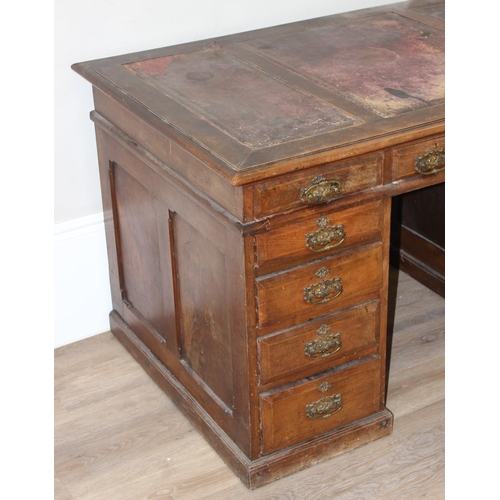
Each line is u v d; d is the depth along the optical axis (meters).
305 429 2.14
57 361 2.66
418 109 2.00
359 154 1.83
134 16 2.47
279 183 1.78
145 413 2.42
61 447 2.30
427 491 2.10
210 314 2.11
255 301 1.90
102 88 2.23
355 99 2.07
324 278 1.97
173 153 2.02
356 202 1.92
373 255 2.02
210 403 2.25
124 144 2.26
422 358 2.62
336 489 2.12
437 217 2.83
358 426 2.23
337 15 2.73
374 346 2.15
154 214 2.26
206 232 1.98
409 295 2.95
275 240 1.85
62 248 2.62
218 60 2.39
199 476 2.18
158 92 2.16
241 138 1.87
